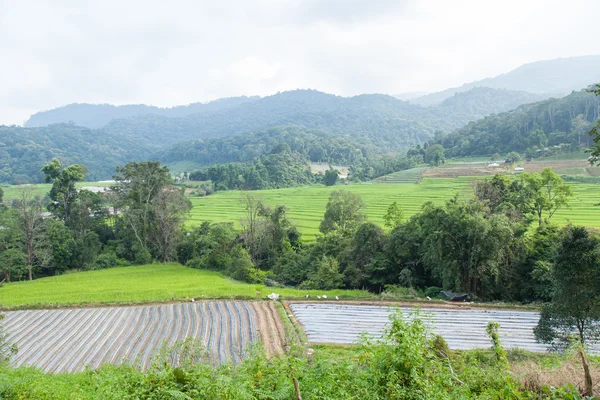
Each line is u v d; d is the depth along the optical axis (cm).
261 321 2938
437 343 1446
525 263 3628
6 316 3091
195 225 7206
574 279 2058
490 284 3622
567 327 2155
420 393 902
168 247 6269
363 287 4422
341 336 2658
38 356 2333
